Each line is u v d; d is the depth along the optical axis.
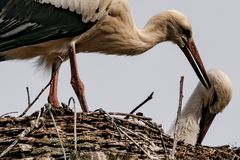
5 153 12.70
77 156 13.13
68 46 15.76
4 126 13.46
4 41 15.48
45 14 15.66
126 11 16.34
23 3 15.63
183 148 14.20
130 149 13.54
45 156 13.16
